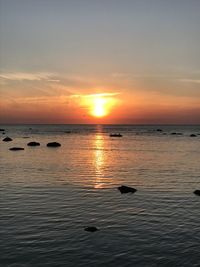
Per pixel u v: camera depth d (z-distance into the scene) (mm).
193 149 73500
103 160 51469
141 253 15172
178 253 15188
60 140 107312
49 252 15188
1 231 17703
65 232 17688
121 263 14180
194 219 20094
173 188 29359
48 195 26031
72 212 21344
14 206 22562
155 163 47938
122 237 17062
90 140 108562
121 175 36469
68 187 29328
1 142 92625
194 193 27219
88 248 15672
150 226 18781
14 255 14836
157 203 23906
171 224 19141
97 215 20781
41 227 18391
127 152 65750
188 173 38281
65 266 13859
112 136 133500
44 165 44531
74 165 44969
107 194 26703
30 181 32031
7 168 41125
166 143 94438
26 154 59281
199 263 14203
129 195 26438
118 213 21266
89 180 33062
